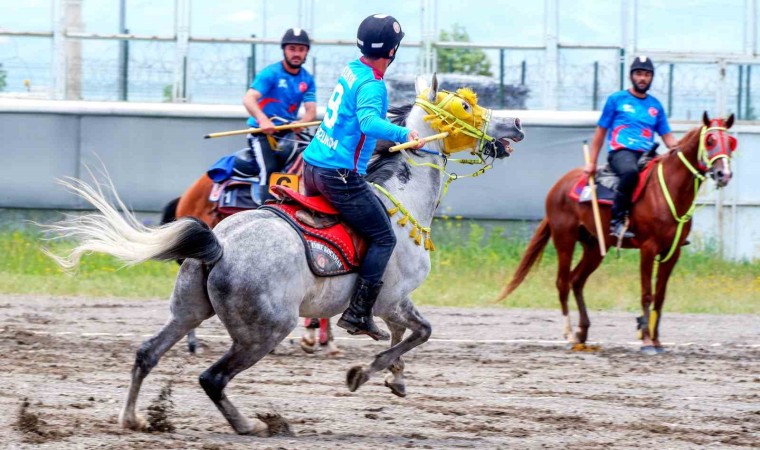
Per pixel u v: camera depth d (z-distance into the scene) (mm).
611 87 24297
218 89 24016
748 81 24875
